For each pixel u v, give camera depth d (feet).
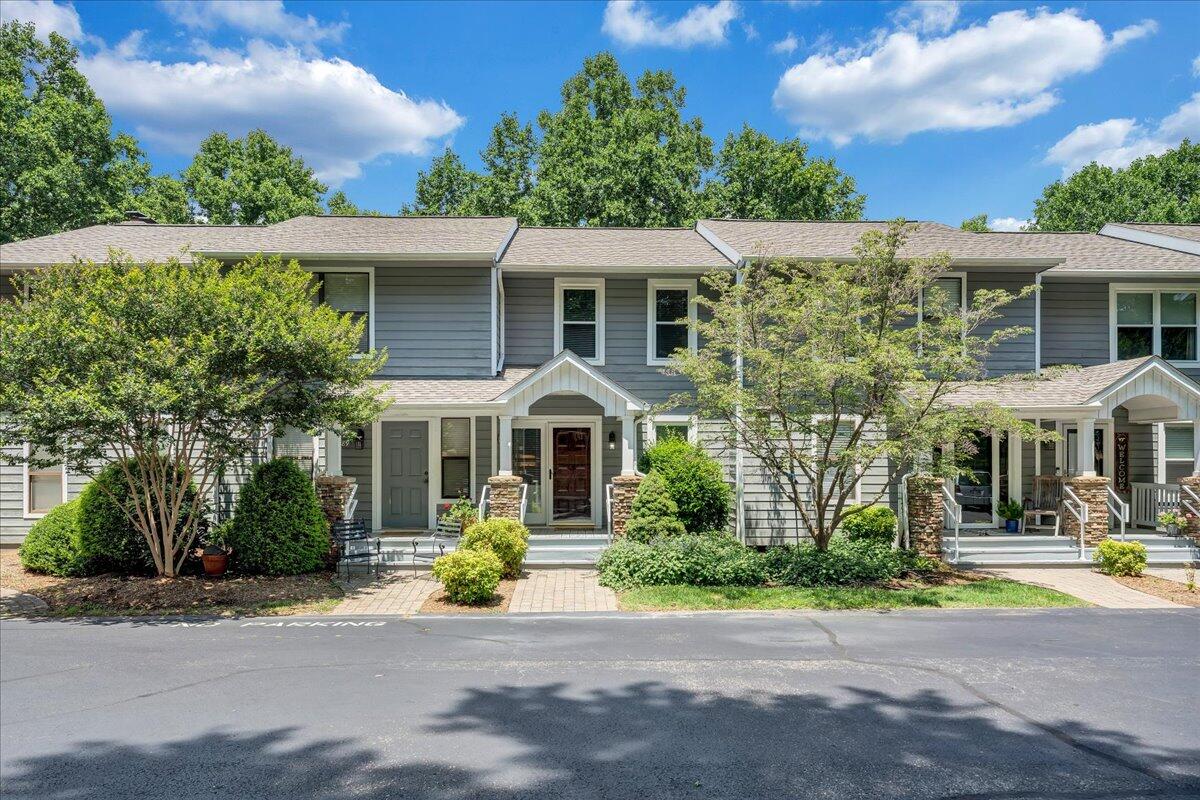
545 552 45.19
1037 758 17.84
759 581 39.70
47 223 90.12
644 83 118.11
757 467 49.32
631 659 26.32
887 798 15.75
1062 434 54.39
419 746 18.43
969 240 58.44
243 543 40.65
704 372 40.50
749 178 107.04
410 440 53.42
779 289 39.58
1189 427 54.03
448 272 52.37
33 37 98.43
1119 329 56.03
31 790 16.02
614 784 16.34
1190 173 113.39
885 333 39.68
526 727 19.74
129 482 38.09
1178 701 21.90
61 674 24.47
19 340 32.35
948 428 37.32
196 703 21.59
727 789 16.11
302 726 19.77
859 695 22.38
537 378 46.50
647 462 50.83
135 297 34.27
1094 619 32.81
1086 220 113.39
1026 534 51.39
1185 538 47.19
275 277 38.55
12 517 49.93
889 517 46.93
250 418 36.81
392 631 30.53
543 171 106.93
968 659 26.32
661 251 57.82
